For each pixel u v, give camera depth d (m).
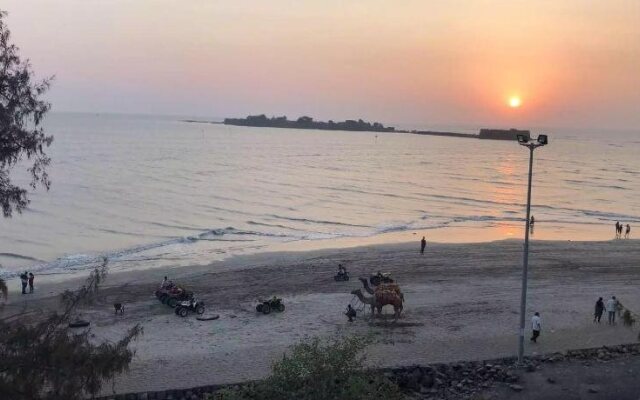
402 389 19.56
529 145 21.39
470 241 52.34
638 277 36.44
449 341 24.08
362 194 87.44
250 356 22.31
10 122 12.95
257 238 53.31
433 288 33.03
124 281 35.28
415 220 65.56
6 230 54.25
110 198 75.56
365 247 47.25
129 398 18.47
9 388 9.95
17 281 36.50
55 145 173.75
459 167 145.25
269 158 155.38
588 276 36.41
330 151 195.50
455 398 19.08
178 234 54.38
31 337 10.98
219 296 31.56
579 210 76.38
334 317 27.55
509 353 22.78
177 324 26.44
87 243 49.69
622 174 134.62
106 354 11.59
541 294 31.83
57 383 10.62
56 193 77.88
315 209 72.00
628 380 20.33
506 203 81.69
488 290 32.62
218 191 85.75
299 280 35.34
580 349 23.09
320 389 10.21
